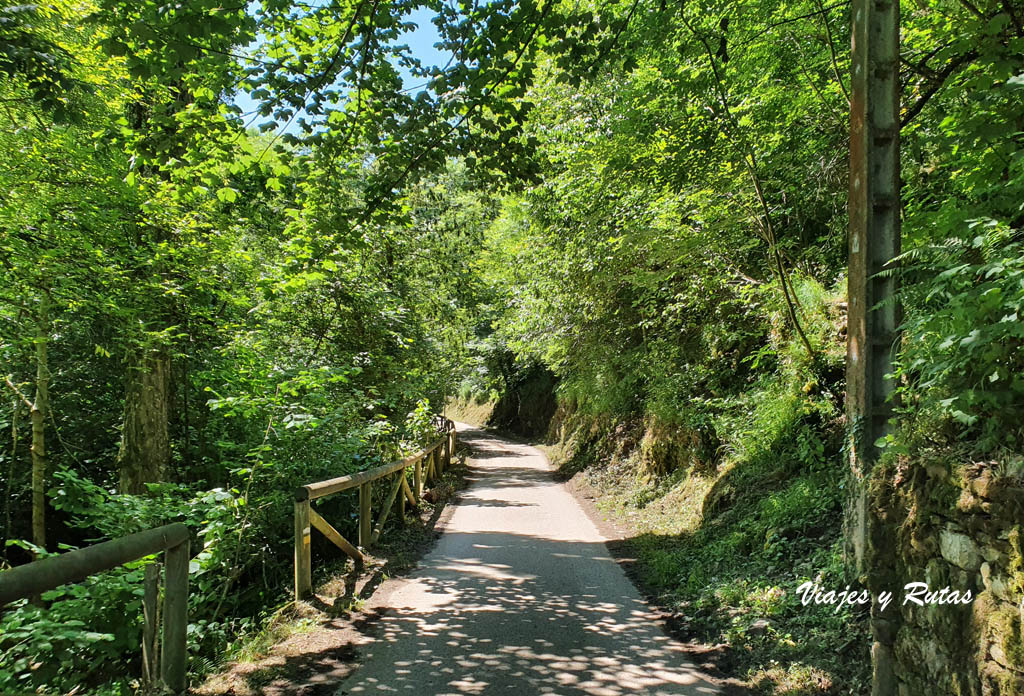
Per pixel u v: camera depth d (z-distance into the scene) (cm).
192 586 614
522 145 659
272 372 793
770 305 752
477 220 1820
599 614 510
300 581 536
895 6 388
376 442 971
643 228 947
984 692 249
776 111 730
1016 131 360
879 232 384
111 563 281
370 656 417
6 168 741
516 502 1192
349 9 574
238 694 359
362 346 1227
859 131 390
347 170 727
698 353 1026
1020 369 265
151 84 665
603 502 1134
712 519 742
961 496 278
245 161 642
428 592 573
